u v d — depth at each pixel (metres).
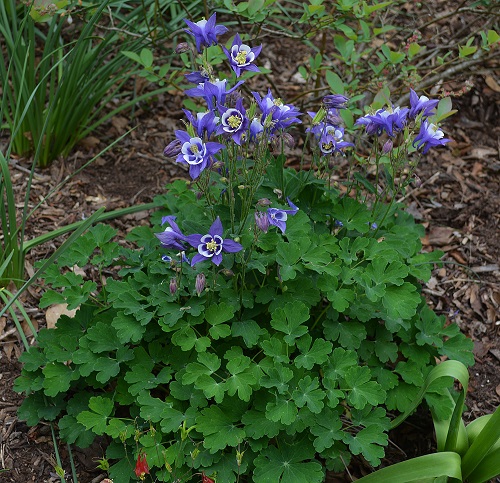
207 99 0.88
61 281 0.98
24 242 1.10
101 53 1.34
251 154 1.09
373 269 0.94
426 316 0.99
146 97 1.29
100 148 1.29
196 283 0.87
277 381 0.88
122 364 0.96
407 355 0.98
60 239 1.16
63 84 1.19
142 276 0.95
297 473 0.87
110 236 1.01
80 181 1.24
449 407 0.93
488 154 1.32
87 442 0.92
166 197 1.06
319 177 1.02
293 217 0.96
